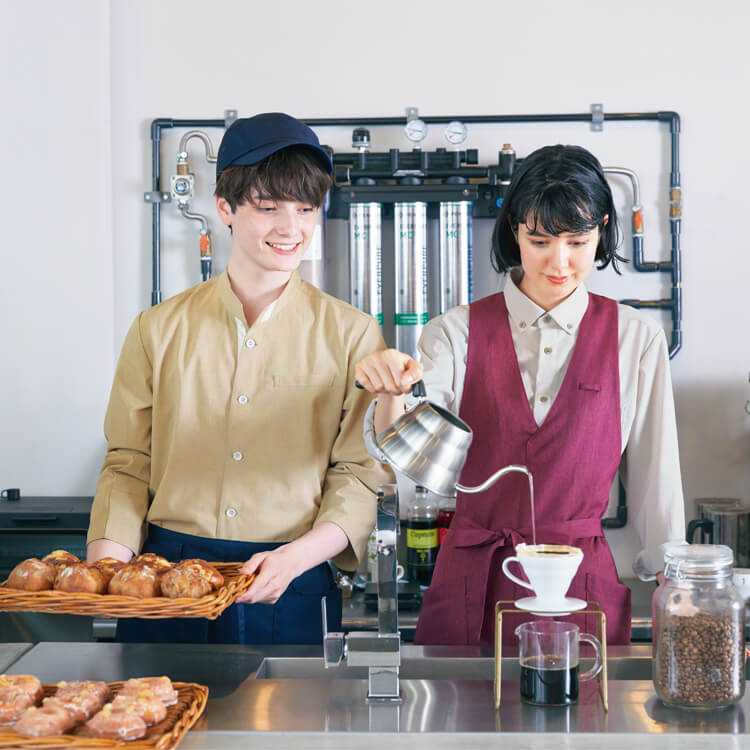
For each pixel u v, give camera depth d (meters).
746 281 3.09
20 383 3.13
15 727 1.22
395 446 1.38
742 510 2.82
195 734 1.30
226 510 1.88
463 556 1.90
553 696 1.39
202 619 1.86
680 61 3.07
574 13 3.07
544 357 1.92
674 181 3.04
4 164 3.11
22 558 2.78
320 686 1.49
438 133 3.10
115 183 3.15
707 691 1.36
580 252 1.83
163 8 3.11
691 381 3.10
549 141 3.09
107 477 1.93
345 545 1.82
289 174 1.73
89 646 1.71
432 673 1.64
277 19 3.11
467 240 3.00
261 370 1.90
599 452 1.89
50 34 3.09
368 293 3.03
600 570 1.85
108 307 3.13
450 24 3.09
